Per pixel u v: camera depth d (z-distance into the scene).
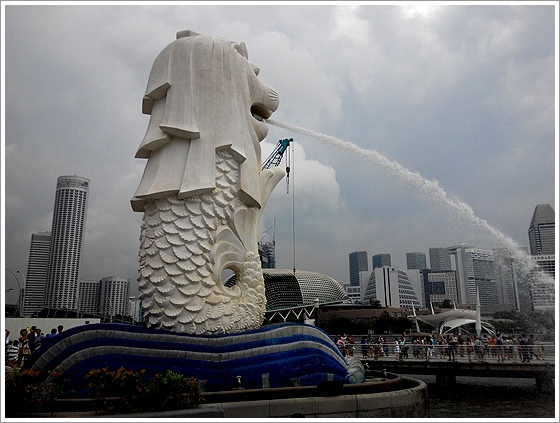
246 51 16.12
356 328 72.19
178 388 9.09
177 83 13.97
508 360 25.06
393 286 134.00
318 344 13.19
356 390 11.62
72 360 10.52
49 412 8.96
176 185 13.16
